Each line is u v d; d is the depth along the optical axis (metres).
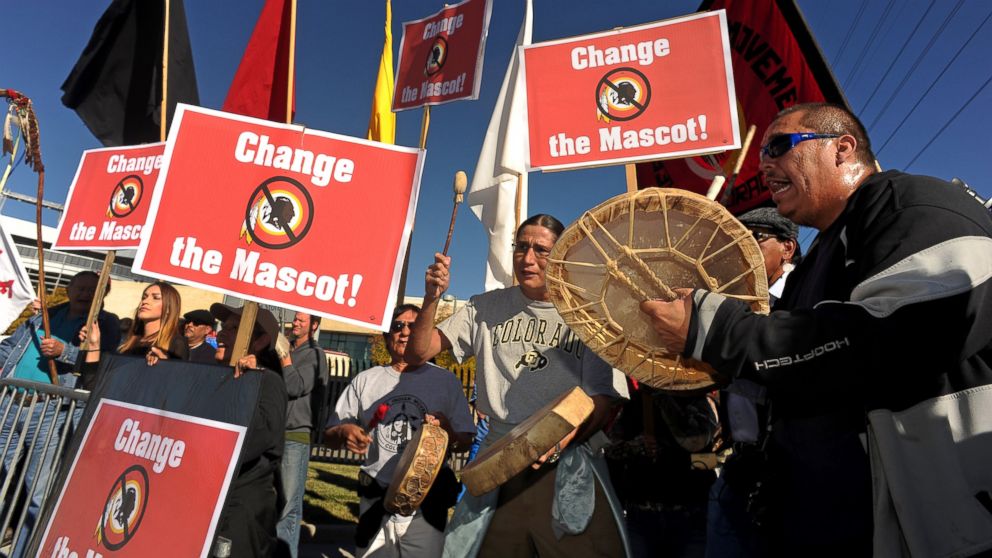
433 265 2.64
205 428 2.55
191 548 2.35
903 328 1.20
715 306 1.44
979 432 1.23
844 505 1.44
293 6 4.70
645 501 2.85
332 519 6.33
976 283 1.18
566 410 2.05
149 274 2.70
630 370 1.89
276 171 2.78
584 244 1.92
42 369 4.87
